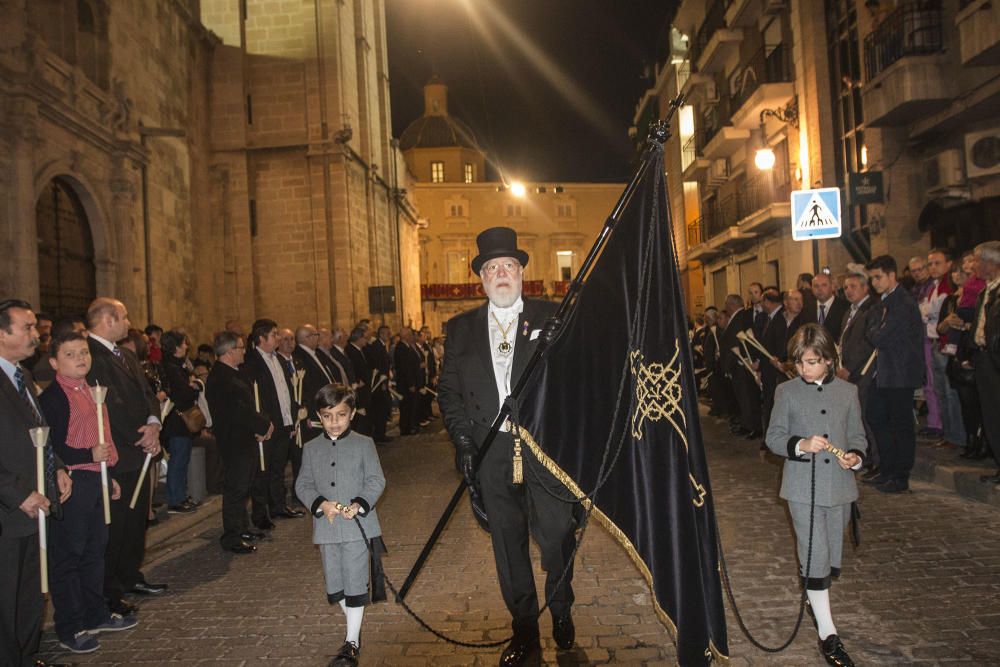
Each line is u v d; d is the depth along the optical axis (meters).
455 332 4.21
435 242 56.00
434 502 8.40
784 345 9.84
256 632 4.70
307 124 23.08
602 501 3.53
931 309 9.09
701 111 26.94
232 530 6.73
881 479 7.55
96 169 14.02
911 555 5.36
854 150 15.77
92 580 4.79
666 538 3.21
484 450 3.76
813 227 11.58
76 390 4.85
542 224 57.34
